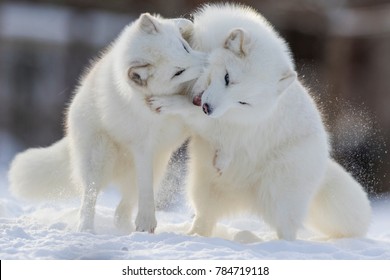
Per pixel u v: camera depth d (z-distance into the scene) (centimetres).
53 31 5162
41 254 1395
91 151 1753
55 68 5103
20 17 5212
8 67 5069
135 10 5069
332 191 1825
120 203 1833
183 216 2106
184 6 4712
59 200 2002
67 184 1964
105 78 1722
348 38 4981
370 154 3975
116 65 1664
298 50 4988
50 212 1978
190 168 1798
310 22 4956
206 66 1568
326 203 1833
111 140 1755
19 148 4781
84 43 5075
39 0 5359
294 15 4931
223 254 1423
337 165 1869
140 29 1594
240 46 1540
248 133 1675
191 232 1803
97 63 1844
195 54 1573
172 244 1516
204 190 1783
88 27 5144
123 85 1639
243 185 1762
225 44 1558
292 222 1720
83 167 1762
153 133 1689
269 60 1567
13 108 4991
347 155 3888
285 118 1689
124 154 1772
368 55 5069
